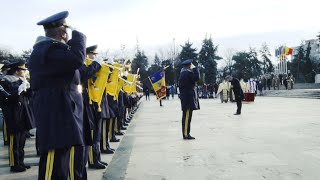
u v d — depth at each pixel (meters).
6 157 7.91
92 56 6.41
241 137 9.42
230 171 5.86
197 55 63.84
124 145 8.73
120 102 10.73
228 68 81.31
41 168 4.00
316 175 5.49
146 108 24.25
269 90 49.06
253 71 79.19
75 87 4.07
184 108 9.35
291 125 11.80
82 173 4.73
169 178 5.56
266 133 10.03
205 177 5.55
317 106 21.17
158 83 18.05
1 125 13.14
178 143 8.80
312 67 80.69
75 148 4.61
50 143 3.73
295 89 46.94
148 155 7.38
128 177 5.67
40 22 4.00
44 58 3.75
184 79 9.31
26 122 6.49
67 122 3.81
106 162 6.78
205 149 7.84
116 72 8.06
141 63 77.12
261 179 5.34
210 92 46.03
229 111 19.05
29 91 6.66
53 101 3.81
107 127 7.81
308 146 7.88
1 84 6.57
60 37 4.04
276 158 6.73
